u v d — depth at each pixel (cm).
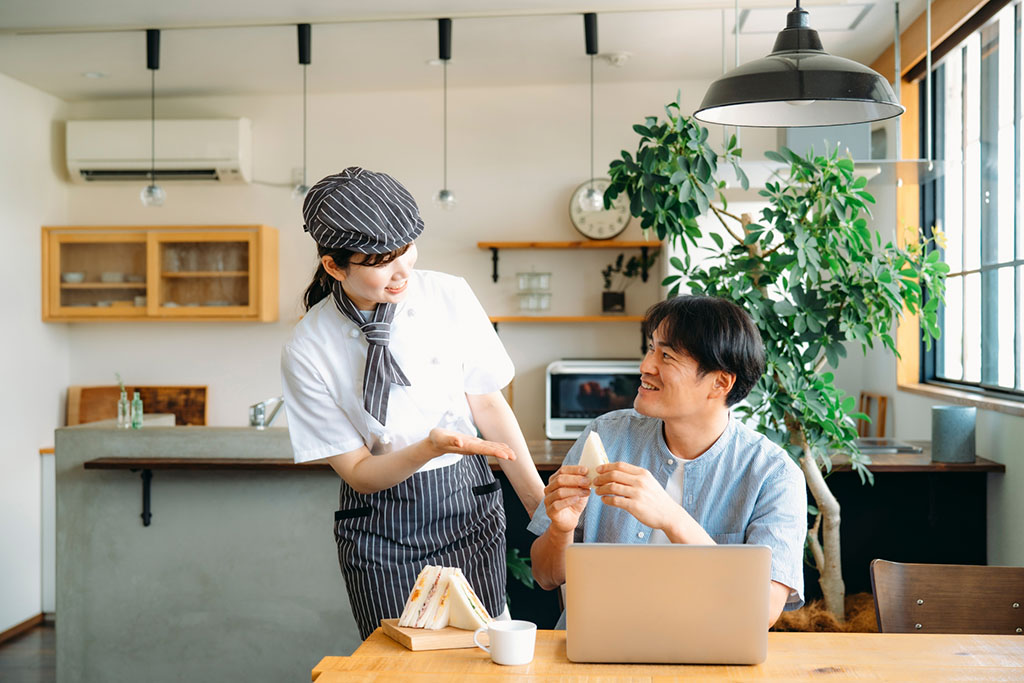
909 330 425
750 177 343
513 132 520
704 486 160
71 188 535
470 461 190
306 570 335
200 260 508
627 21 401
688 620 127
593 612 128
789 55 188
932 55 397
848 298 277
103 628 341
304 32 400
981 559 322
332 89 518
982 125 361
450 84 511
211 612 338
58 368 525
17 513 464
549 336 524
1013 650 135
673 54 454
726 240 430
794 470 158
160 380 536
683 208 270
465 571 184
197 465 323
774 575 148
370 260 157
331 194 155
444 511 182
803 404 271
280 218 530
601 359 518
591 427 178
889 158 365
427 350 179
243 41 428
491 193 522
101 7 379
